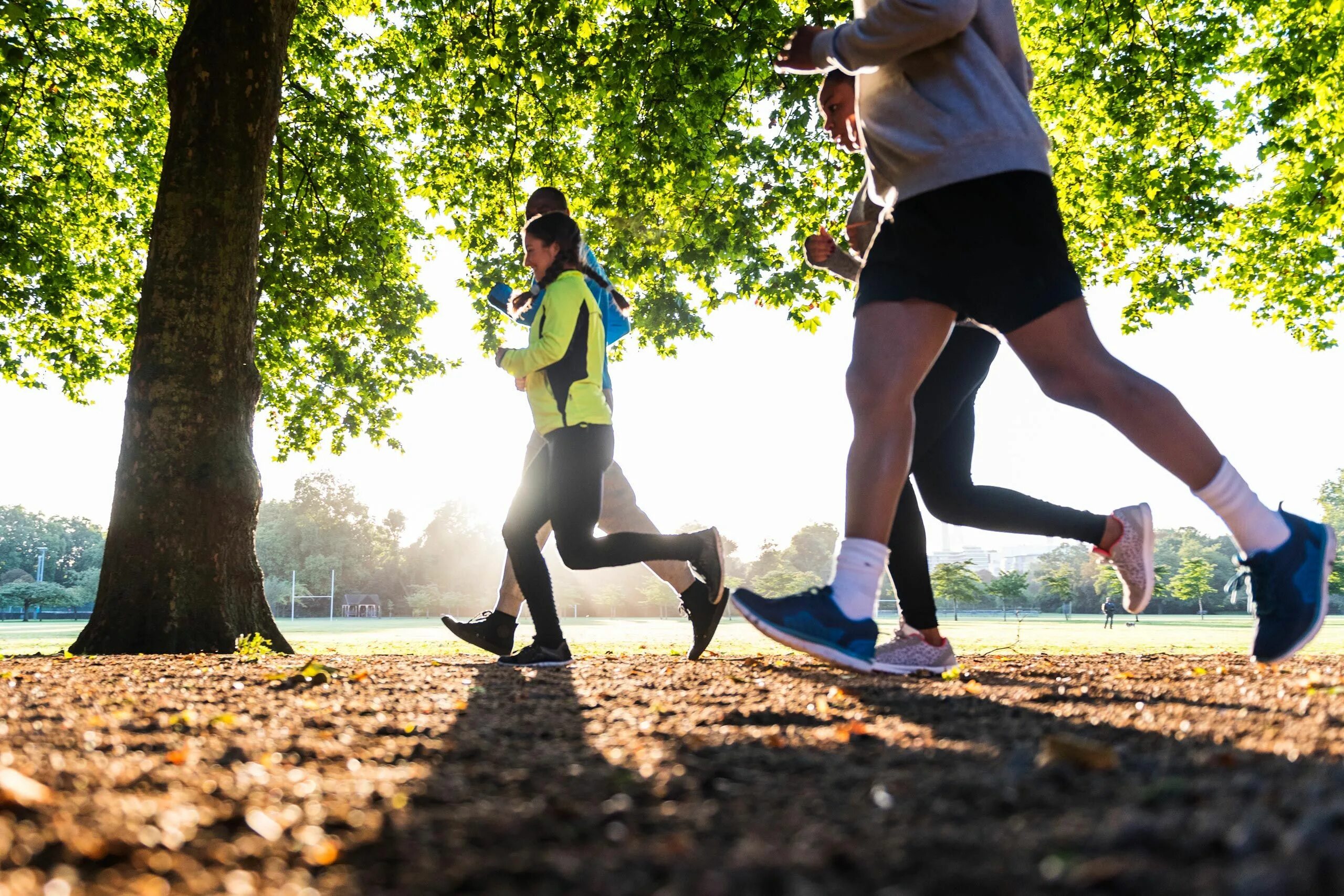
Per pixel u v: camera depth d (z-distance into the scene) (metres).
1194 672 3.75
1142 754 1.66
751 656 5.75
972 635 20.47
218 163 6.76
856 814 1.21
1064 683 3.25
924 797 1.30
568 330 4.36
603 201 11.91
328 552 126.50
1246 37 12.66
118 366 14.62
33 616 128.12
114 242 14.24
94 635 6.13
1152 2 12.41
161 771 1.52
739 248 11.45
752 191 11.42
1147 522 3.75
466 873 0.97
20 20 11.61
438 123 12.86
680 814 1.24
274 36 7.04
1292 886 0.80
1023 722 2.13
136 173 13.43
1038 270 2.65
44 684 3.07
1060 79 12.57
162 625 6.15
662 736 1.98
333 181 13.08
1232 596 3.02
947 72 2.73
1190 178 12.68
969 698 2.71
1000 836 1.06
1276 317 14.39
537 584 4.60
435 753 1.78
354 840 1.11
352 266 13.22
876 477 2.71
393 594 127.06
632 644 9.93
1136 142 12.70
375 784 1.45
